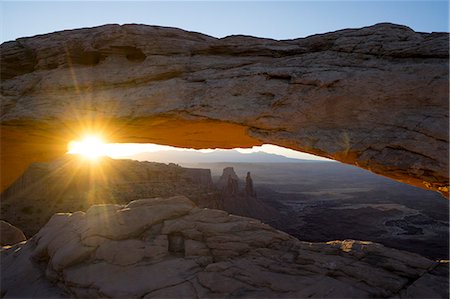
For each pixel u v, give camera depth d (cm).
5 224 1856
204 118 1296
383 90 1082
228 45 1427
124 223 1079
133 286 872
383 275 880
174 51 1466
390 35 1180
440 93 1002
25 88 1602
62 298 909
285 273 927
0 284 1027
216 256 1040
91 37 1525
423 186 1091
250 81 1288
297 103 1185
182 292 850
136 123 1445
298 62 1295
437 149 940
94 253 1006
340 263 952
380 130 1050
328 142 1096
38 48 1628
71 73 1570
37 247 1145
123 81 1477
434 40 1081
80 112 1462
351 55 1217
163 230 1094
